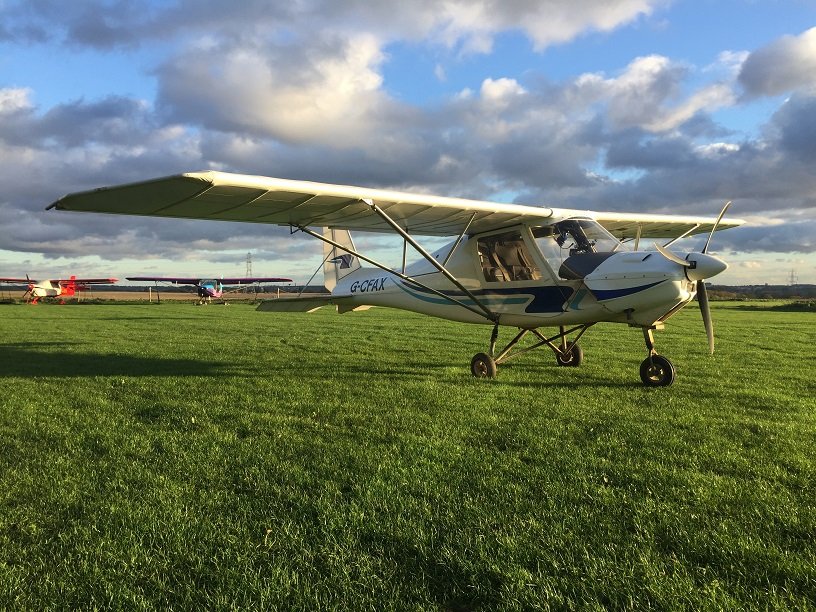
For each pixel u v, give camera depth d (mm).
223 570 1962
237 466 3135
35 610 1741
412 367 7445
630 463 3121
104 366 7586
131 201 4746
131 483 2869
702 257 5195
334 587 1861
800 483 2799
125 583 1893
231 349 9680
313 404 4875
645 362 5859
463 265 7270
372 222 6781
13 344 10617
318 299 9164
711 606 1716
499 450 3461
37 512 2498
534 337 11734
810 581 1850
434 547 2141
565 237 6230
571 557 2025
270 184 4766
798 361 7922
